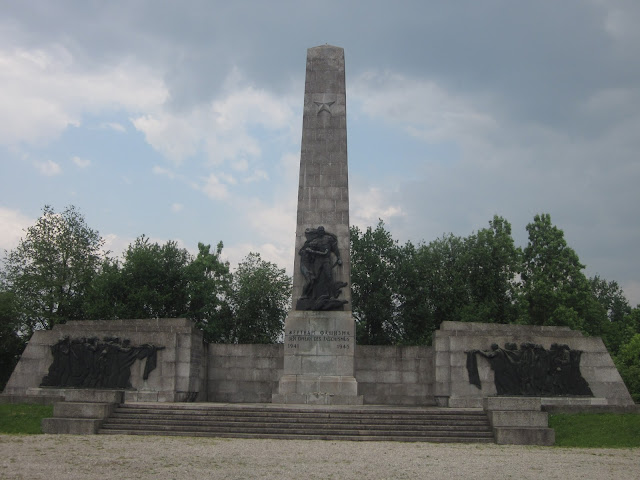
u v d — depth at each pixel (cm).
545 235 5981
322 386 3225
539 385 3262
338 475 1600
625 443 2283
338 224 3472
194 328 3531
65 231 5731
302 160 3562
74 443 2103
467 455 1967
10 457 1814
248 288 6294
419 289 6028
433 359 3462
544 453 2056
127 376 3325
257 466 1709
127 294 5712
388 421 2438
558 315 5528
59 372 3362
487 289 5991
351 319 3312
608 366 3306
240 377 3659
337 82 3662
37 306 5541
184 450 1967
